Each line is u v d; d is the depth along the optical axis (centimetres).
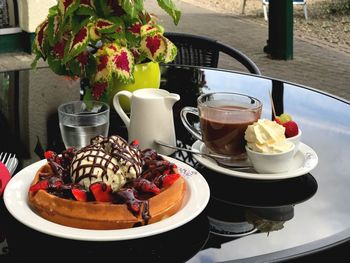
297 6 779
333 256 91
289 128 113
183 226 93
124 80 123
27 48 477
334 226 95
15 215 87
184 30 626
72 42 120
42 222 85
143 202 86
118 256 84
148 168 96
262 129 106
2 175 98
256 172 108
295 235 92
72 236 82
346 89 428
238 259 85
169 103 118
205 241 89
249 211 100
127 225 85
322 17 719
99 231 83
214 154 115
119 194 86
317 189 108
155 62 136
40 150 123
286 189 107
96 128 120
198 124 138
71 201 85
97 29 120
